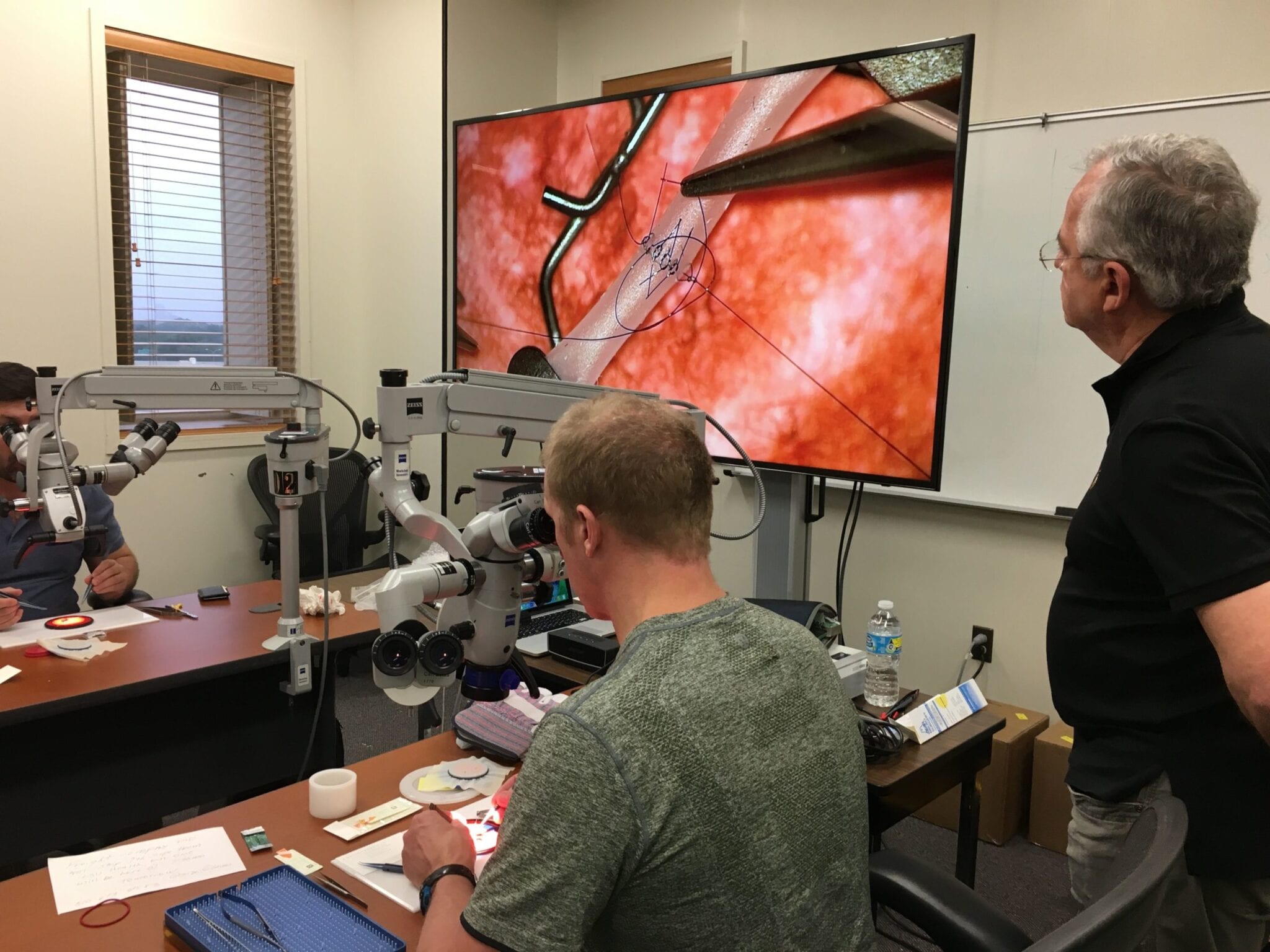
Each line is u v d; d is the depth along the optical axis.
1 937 1.09
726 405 2.74
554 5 4.06
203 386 2.00
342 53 4.06
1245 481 1.01
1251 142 2.37
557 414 1.41
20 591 2.31
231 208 3.87
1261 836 1.10
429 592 1.17
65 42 3.29
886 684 1.98
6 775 1.86
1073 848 1.29
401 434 1.26
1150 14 2.51
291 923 1.09
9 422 2.09
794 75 2.48
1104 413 2.66
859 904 0.90
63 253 3.36
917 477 2.37
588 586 0.96
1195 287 1.12
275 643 2.13
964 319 2.89
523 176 3.21
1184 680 1.13
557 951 0.74
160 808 2.08
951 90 2.20
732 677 0.83
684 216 2.77
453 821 1.34
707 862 0.77
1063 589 1.28
